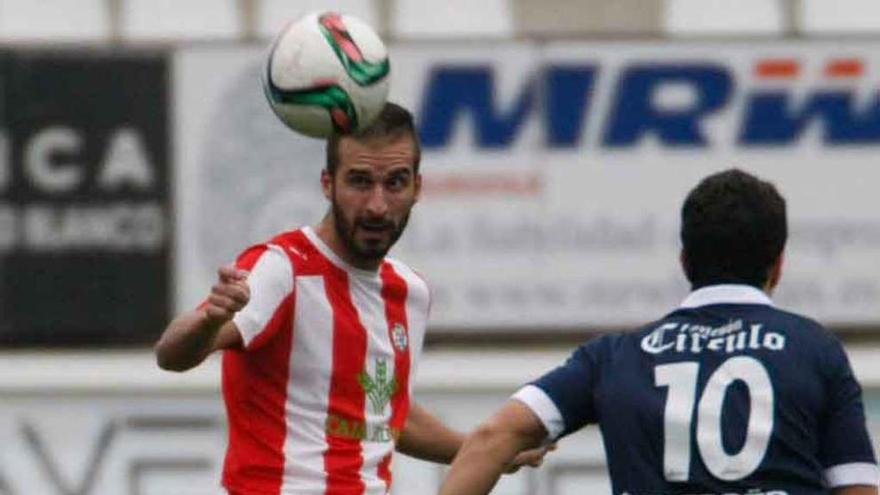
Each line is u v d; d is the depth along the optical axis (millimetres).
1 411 41938
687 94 43531
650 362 19234
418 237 43094
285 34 21891
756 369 18969
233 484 21891
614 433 19141
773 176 43594
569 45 43406
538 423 19531
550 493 40844
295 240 21938
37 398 41969
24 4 46375
